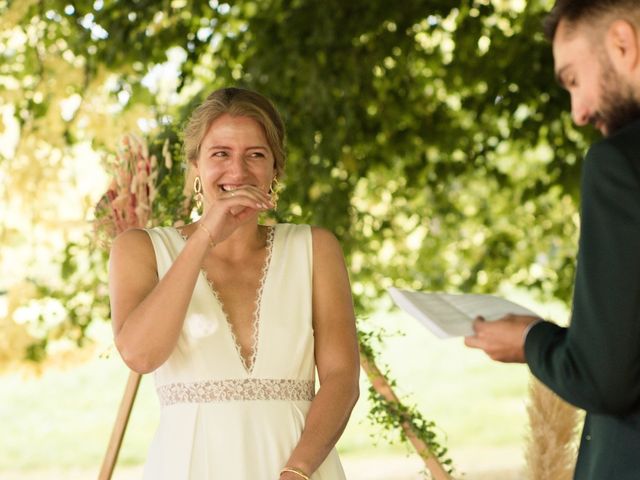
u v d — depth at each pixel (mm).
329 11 6664
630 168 1793
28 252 6676
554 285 8164
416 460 11062
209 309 2770
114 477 10914
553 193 8383
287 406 2746
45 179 6539
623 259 1764
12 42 7164
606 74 1876
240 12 7359
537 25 6977
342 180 7043
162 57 6973
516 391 14516
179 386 2738
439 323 1985
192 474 2660
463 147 7633
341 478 2777
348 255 7066
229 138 2803
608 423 1885
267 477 2666
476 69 7102
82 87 6672
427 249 8438
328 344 2857
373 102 7078
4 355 6461
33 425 12844
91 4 6918
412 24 6887
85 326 6680
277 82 6656
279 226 2982
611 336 1761
